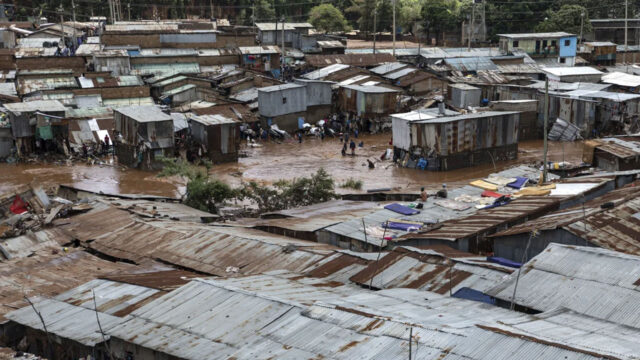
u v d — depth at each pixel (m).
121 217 34.91
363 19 131.75
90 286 24.97
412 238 29.23
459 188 39.66
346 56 94.06
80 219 35.25
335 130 70.31
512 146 56.94
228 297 21.28
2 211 35.59
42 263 28.97
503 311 19.50
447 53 96.75
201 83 79.62
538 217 30.98
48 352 22.16
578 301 19.67
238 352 18.02
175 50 88.50
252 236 30.70
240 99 75.31
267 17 131.50
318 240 31.69
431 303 20.39
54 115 58.06
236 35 93.25
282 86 69.75
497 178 41.22
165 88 78.06
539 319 18.50
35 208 36.69
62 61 80.31
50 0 122.31
